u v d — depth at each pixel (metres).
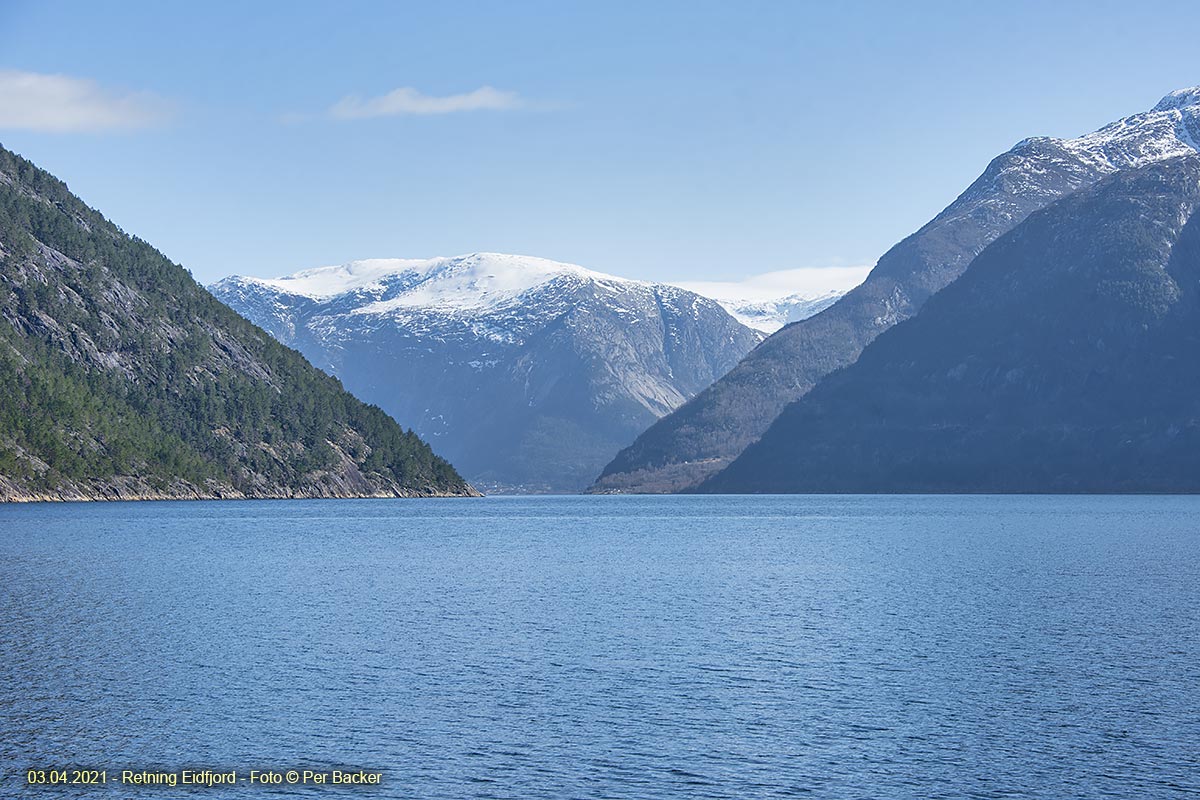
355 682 71.50
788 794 52.97
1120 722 63.56
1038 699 68.31
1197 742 60.09
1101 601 107.19
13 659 77.00
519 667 76.19
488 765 56.31
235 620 94.12
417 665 76.56
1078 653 81.38
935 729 62.22
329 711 64.88
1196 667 76.62
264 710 65.00
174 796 52.38
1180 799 52.53
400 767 55.97
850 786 53.97
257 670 74.56
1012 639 86.75
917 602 107.19
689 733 61.31
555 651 81.62
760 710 65.69
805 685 71.56
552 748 58.78
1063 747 59.28
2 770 55.38
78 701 66.50
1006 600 108.12
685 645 84.19
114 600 105.19
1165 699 68.25
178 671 74.00
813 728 62.34
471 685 71.06
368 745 59.06
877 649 82.88
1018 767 56.44
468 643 84.38
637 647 83.38
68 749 58.25
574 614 99.25
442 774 55.09
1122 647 83.56
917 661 78.62
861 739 60.53
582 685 71.31
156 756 57.31
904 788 53.75
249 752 57.97
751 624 93.81
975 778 55.00
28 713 64.00
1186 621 94.94
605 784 54.00
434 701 67.19
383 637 86.56
